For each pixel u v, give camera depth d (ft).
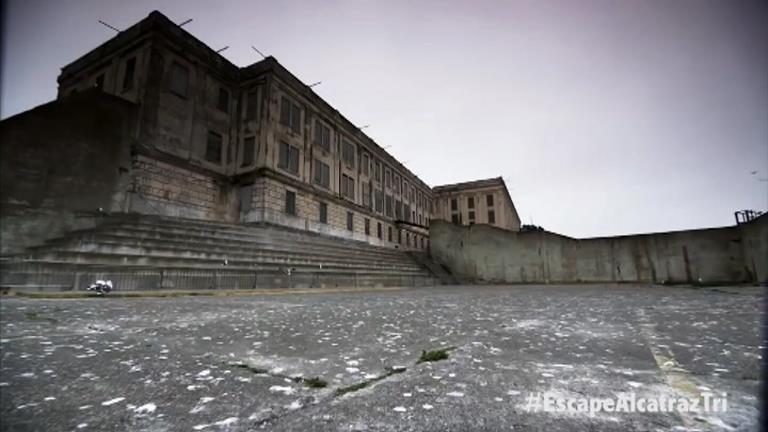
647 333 12.89
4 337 12.01
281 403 6.07
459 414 5.56
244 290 41.39
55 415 5.54
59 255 36.47
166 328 14.07
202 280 41.50
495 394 6.47
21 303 23.17
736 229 64.03
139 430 5.02
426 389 6.77
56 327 14.19
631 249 73.92
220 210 82.94
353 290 53.42
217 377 7.57
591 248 78.23
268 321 16.40
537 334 12.92
